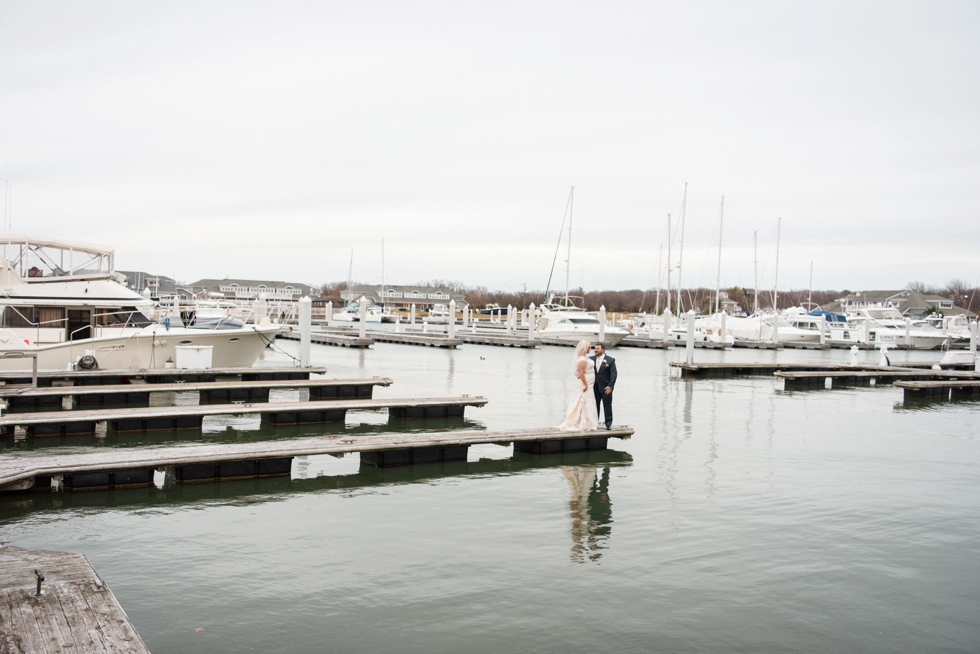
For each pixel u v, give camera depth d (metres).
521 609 7.80
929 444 17.91
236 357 27.28
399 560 9.11
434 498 11.99
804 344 61.56
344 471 13.73
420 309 147.12
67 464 11.65
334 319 94.50
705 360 45.97
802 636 7.41
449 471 13.91
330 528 10.30
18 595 6.64
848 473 14.33
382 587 8.27
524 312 87.12
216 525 10.34
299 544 9.63
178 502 11.45
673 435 18.03
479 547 9.64
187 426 17.70
